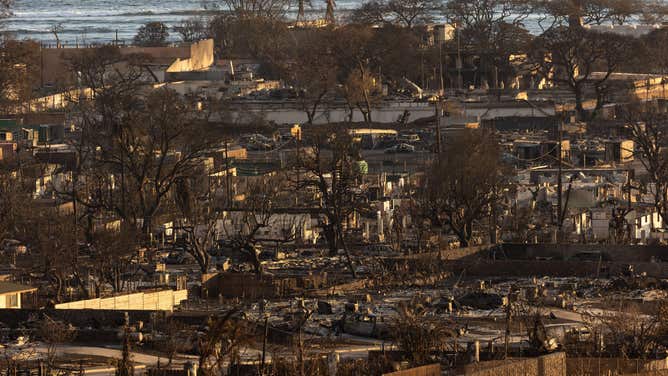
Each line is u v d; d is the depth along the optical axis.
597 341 181.62
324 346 185.88
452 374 154.75
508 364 152.12
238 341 162.62
